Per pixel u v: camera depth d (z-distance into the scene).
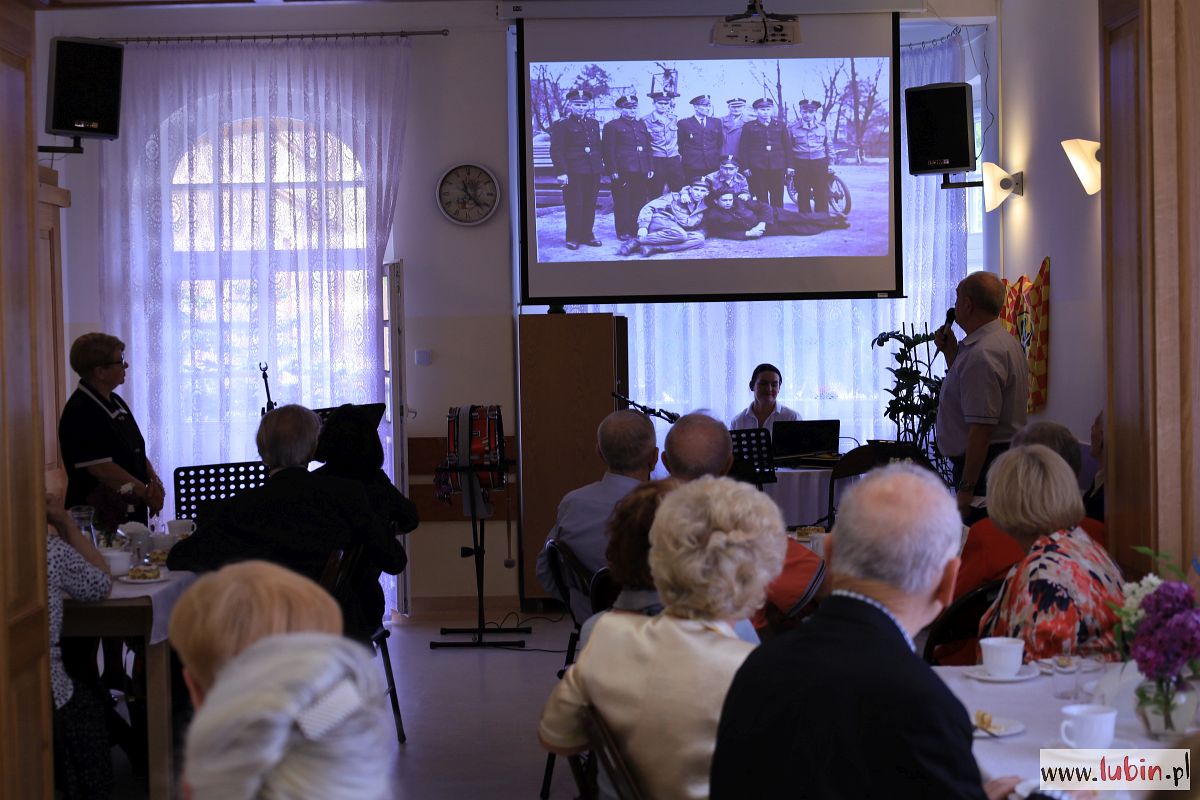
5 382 2.85
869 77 7.01
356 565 4.09
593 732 1.96
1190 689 2.00
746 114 7.04
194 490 5.44
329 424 4.37
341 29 7.10
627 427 3.86
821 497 6.56
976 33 7.43
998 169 6.84
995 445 5.16
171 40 7.07
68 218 7.09
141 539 4.34
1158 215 3.35
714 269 7.07
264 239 7.12
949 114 6.69
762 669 1.65
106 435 5.28
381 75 7.06
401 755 4.36
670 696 1.93
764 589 2.00
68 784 3.30
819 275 7.07
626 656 1.99
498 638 6.23
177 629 1.18
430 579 7.05
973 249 7.51
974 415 5.07
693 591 1.97
